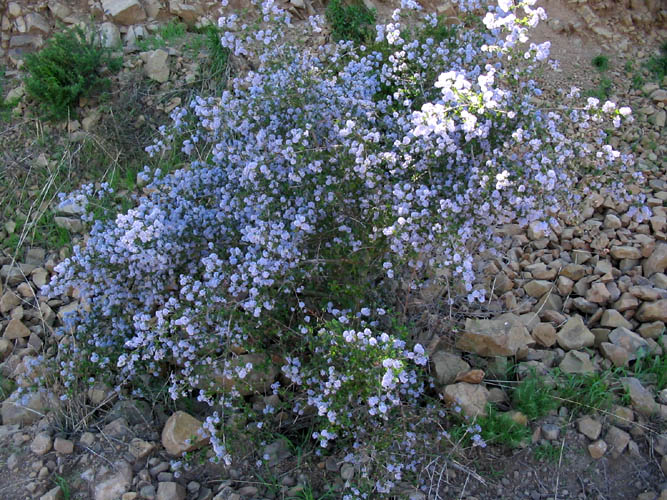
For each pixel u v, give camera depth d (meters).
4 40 3.32
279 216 2.01
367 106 2.22
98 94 3.13
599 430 1.90
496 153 1.90
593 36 3.74
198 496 1.83
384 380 1.51
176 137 2.49
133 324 2.13
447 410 1.94
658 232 2.61
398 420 1.79
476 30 2.43
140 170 3.00
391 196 2.00
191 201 2.27
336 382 1.69
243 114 2.19
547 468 1.85
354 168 1.86
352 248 2.00
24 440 1.96
